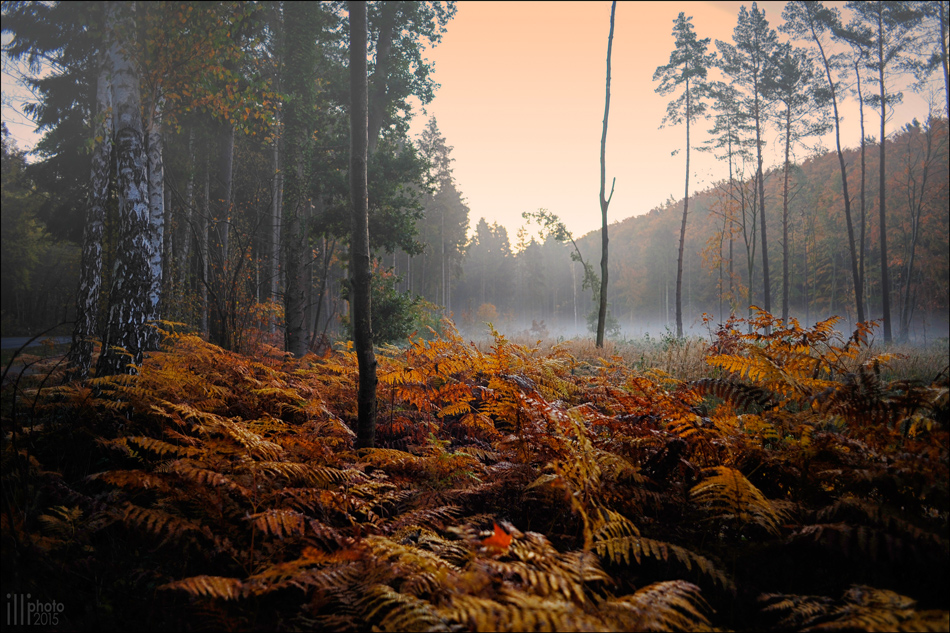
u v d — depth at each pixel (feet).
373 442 14.25
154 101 17.71
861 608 6.93
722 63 98.17
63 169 38.34
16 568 7.88
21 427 12.64
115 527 10.37
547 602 6.21
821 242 165.48
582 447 10.51
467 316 152.35
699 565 8.37
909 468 9.17
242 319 29.22
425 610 6.58
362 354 14.05
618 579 8.78
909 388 10.65
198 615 7.81
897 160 170.09
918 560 7.73
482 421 16.07
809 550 9.06
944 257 139.95
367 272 14.05
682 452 11.68
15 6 14.48
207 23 15.37
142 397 14.05
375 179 50.03
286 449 12.35
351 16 13.66
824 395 11.41
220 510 9.56
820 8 88.89
